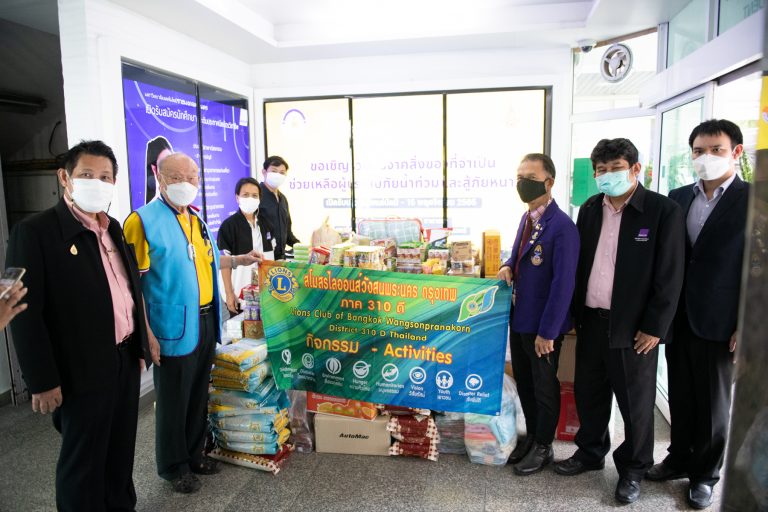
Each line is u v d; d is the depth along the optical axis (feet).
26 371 5.56
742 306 2.01
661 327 6.98
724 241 6.91
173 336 7.37
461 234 18.30
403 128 18.06
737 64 7.84
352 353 8.51
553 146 17.22
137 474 8.43
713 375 7.18
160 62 12.94
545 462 8.31
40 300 5.60
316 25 16.35
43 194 13.94
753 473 2.02
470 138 17.71
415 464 8.60
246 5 14.65
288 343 8.73
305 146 18.75
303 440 9.07
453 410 8.25
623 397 7.46
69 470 6.08
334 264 8.66
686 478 8.02
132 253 6.77
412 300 8.18
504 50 17.07
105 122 11.12
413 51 17.28
